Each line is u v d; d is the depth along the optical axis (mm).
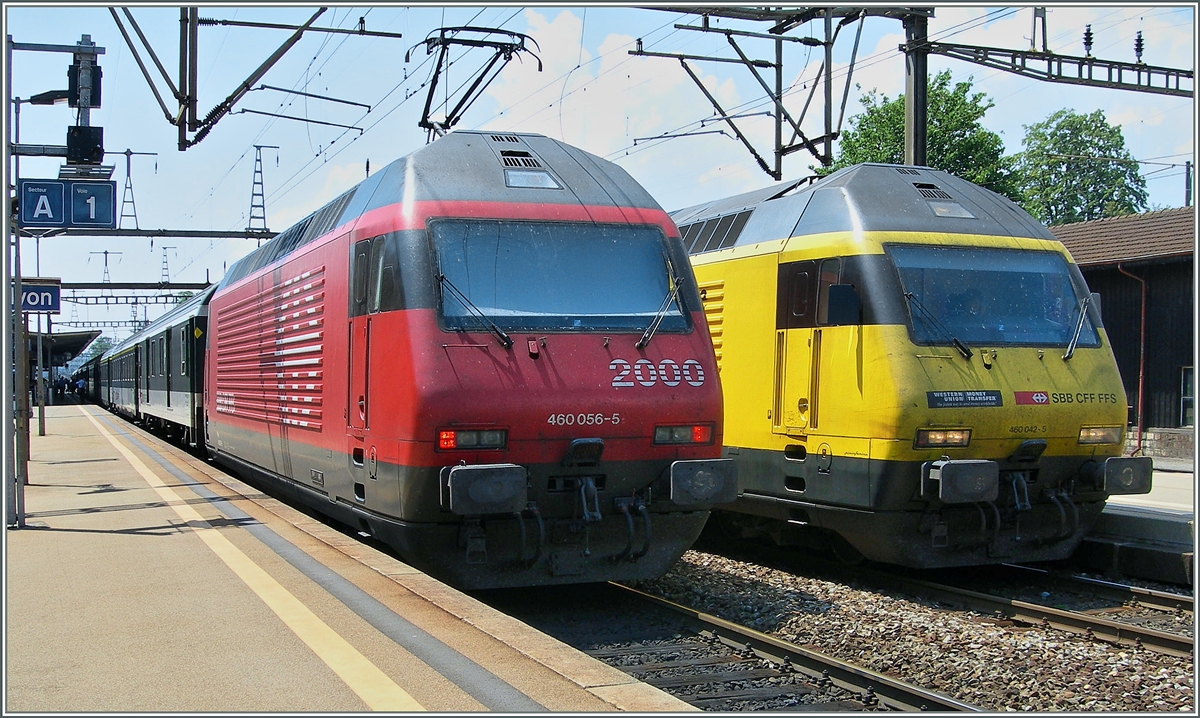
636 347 8305
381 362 8305
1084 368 9797
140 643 5883
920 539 9422
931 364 9188
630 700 4781
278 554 8633
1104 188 54219
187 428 21781
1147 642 7707
